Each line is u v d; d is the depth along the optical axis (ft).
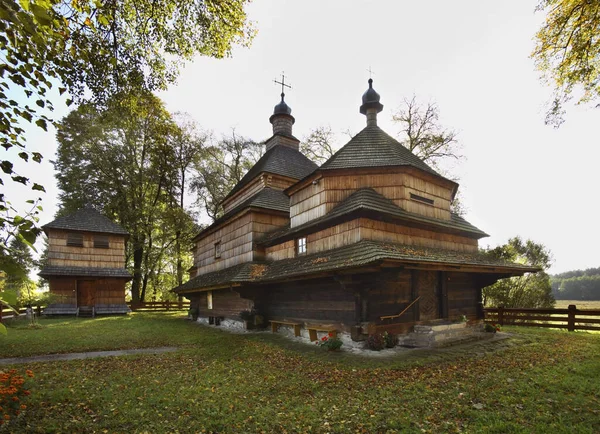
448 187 43.11
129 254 100.32
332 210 36.70
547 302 65.21
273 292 45.83
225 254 59.52
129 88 35.06
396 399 18.01
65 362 27.94
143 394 19.65
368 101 46.26
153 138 97.30
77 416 16.38
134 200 97.66
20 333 43.88
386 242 32.86
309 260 36.14
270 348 33.09
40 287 99.50
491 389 19.08
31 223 9.68
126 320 63.16
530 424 14.58
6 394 15.94
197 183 106.93
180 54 35.70
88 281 75.61
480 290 41.81
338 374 23.06
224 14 33.37
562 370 22.70
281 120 71.36
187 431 14.94
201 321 63.10
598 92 31.40
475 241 45.03
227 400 18.62
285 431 14.84
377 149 40.60
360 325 29.53
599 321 41.14
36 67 12.26
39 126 12.51
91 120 91.45
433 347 30.91
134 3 30.71
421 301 34.53
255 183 62.49
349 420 15.70
